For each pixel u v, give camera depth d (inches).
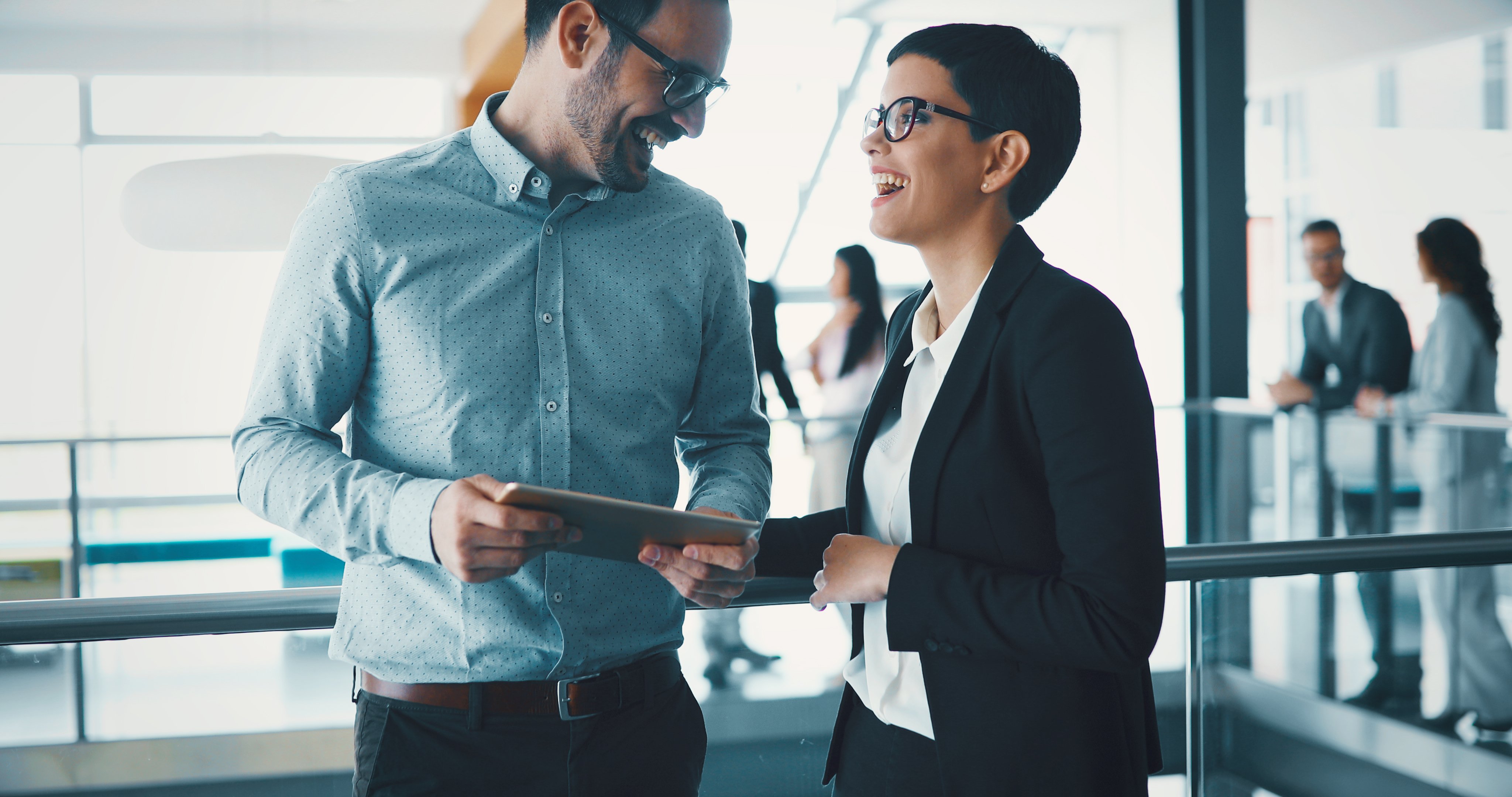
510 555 35.2
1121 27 297.9
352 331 42.0
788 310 302.4
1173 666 60.9
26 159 305.9
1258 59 275.1
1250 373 261.9
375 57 299.3
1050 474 36.4
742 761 55.4
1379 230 256.8
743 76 318.7
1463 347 154.7
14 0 262.2
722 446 51.5
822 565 47.8
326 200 41.9
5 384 316.5
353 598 43.8
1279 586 65.4
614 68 41.6
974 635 36.8
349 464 39.6
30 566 175.2
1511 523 152.3
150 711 52.4
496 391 42.7
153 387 328.8
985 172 40.5
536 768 42.6
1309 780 65.3
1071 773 38.0
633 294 45.3
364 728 43.3
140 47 290.4
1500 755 72.4
